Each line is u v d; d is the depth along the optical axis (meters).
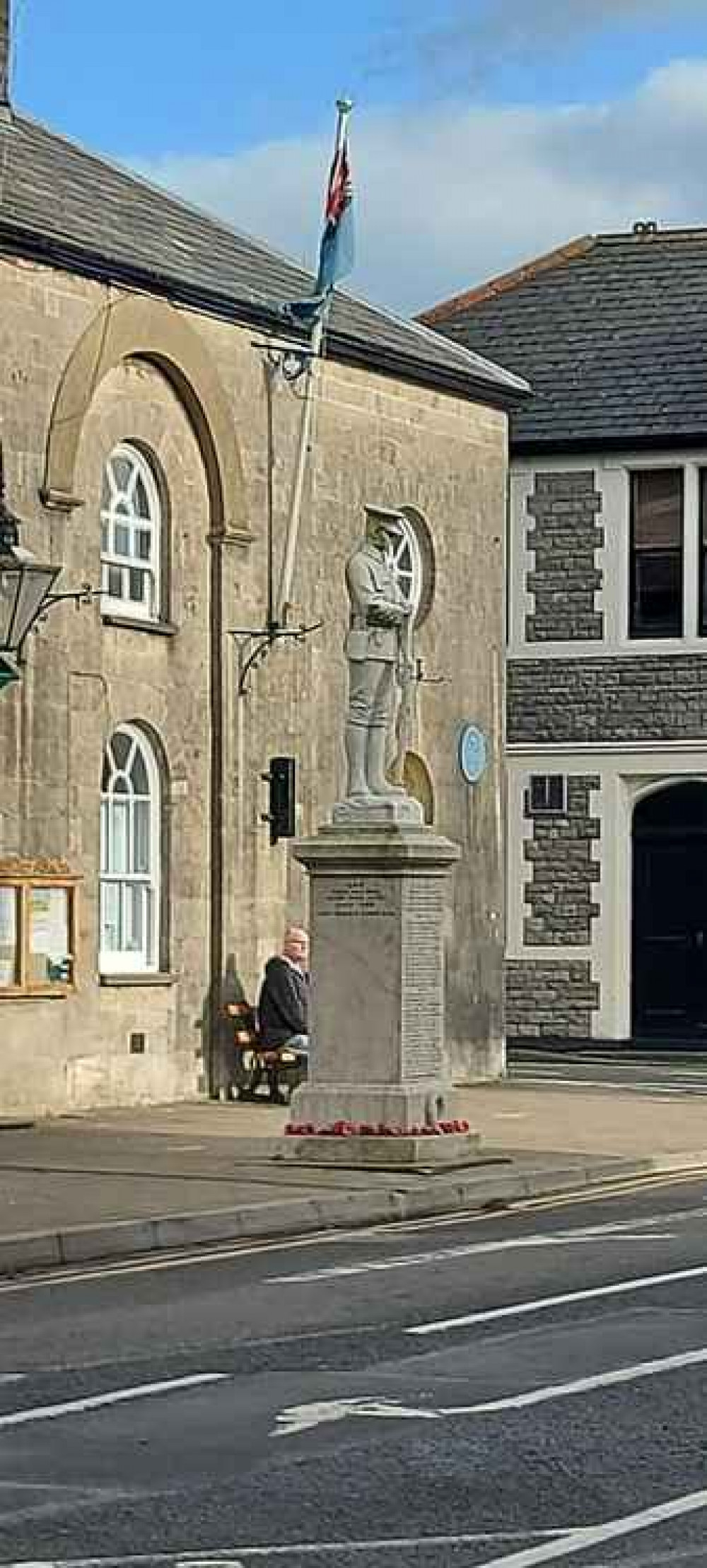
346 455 26.53
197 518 24.61
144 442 23.95
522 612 34.53
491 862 28.91
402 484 27.42
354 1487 8.83
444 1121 19.59
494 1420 9.92
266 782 25.27
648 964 34.22
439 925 19.80
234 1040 24.58
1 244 22.09
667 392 34.38
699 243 36.91
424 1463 9.20
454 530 28.28
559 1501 8.65
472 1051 28.41
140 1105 23.58
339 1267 14.54
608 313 35.97
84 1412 10.10
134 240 24.42
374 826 19.47
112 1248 15.33
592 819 34.19
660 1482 8.91
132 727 23.98
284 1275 14.18
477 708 28.69
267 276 26.34
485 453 28.88
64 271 22.81
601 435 34.06
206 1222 16.05
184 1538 8.13
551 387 34.88
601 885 34.06
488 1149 20.42
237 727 24.89
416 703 27.59
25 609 18.58
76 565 22.92
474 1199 17.95
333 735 26.38
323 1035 19.45
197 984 24.45
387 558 20.39
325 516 26.22
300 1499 8.66
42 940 22.34
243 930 24.94
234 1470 9.09
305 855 19.52
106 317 23.23
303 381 25.59
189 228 26.14
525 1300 13.09
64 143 26.11
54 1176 18.16
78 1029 22.86
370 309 28.52
